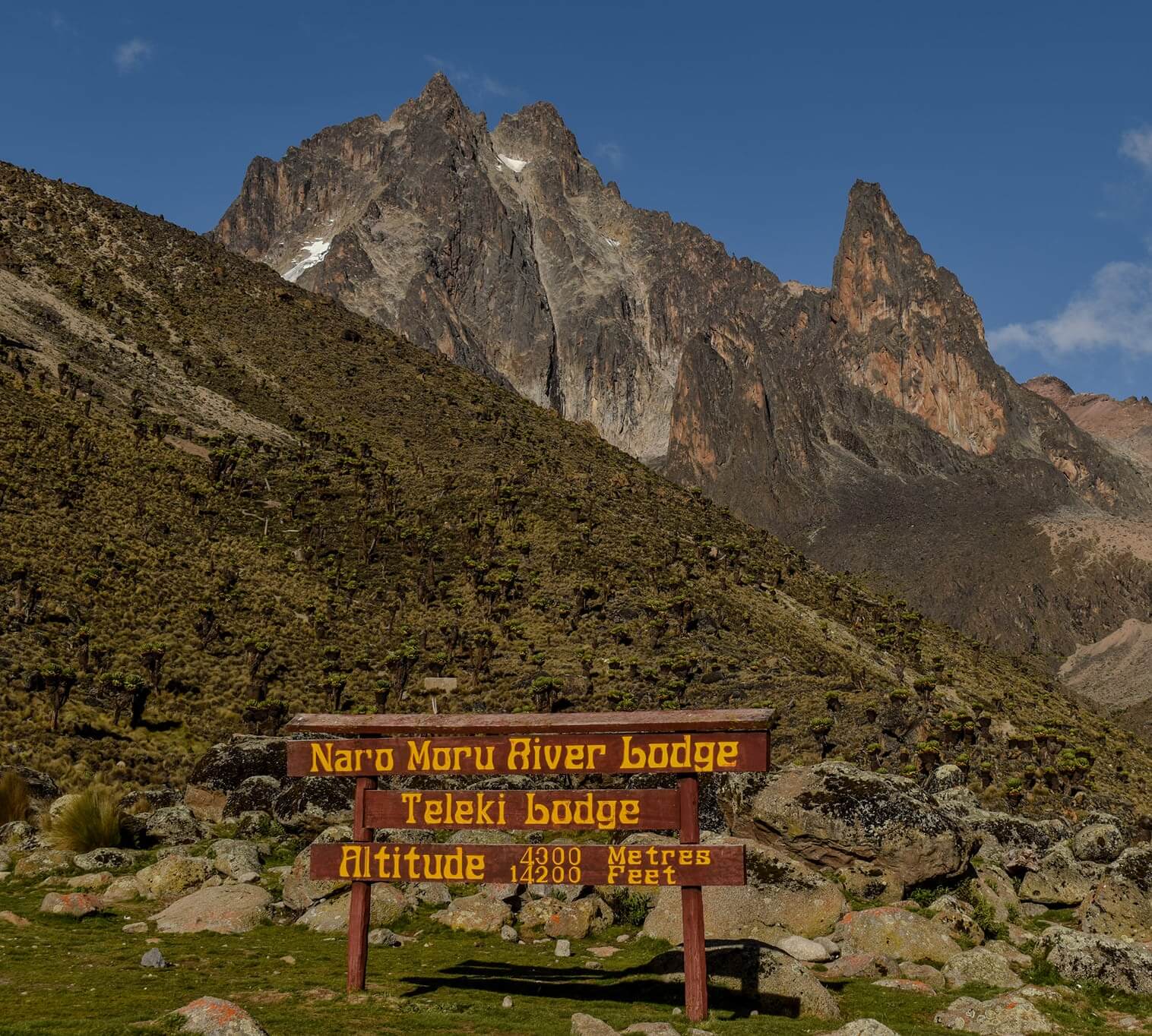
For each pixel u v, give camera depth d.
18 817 31.59
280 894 22.08
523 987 16.19
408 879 15.40
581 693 99.19
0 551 93.75
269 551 123.25
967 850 22.69
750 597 149.50
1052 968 17.38
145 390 172.62
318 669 93.69
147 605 95.62
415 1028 13.55
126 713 72.44
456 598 124.12
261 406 190.88
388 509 150.62
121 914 20.52
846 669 125.25
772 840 23.25
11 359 157.12
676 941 19.06
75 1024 12.95
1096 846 27.28
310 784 31.72
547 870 15.07
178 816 28.91
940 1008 15.69
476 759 15.53
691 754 14.91
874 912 18.97
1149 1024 15.05
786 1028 14.09
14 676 72.50
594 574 136.00
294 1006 14.45
